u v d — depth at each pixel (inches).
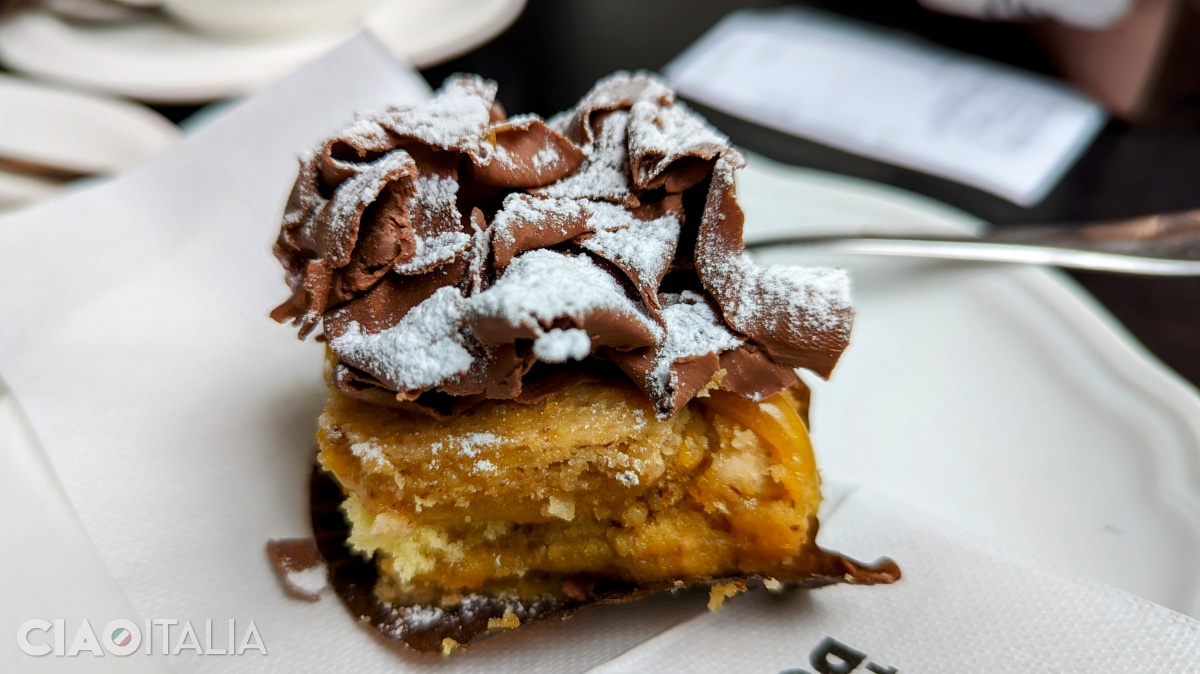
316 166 3.9
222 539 4.2
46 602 3.9
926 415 4.7
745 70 8.0
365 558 4.2
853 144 7.2
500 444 3.8
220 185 5.2
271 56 7.6
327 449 4.0
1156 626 3.6
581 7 9.4
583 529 4.1
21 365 4.6
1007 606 3.8
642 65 8.3
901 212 5.8
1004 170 6.9
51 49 7.5
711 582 4.0
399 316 3.8
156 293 4.9
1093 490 4.3
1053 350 4.9
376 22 8.1
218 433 4.5
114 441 4.4
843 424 4.7
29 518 4.2
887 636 3.8
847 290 3.7
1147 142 7.2
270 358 4.8
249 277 5.0
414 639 4.0
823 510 4.2
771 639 3.8
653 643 3.8
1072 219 6.5
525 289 3.4
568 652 3.9
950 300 5.2
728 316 3.7
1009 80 7.8
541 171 4.0
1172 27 6.8
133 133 6.4
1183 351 5.5
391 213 3.7
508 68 8.3
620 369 3.9
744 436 3.9
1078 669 3.6
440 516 4.0
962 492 4.4
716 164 3.8
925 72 7.8
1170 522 4.1
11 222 4.9
